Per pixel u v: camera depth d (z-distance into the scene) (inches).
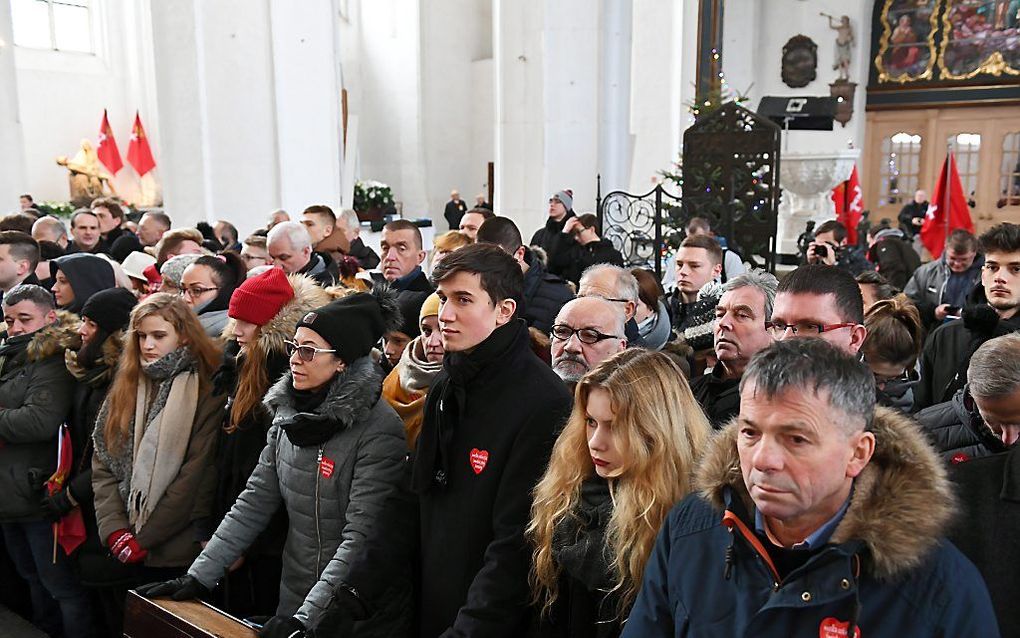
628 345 112.0
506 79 327.9
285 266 161.8
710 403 98.3
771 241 282.4
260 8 249.1
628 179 340.2
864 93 660.1
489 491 77.6
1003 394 74.2
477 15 802.8
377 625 83.1
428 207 786.8
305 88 257.9
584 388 71.7
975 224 644.1
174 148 251.4
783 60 658.8
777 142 278.1
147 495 109.6
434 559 80.4
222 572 94.7
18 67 626.5
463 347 78.9
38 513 125.7
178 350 113.7
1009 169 629.6
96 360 126.3
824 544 50.2
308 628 81.4
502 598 72.9
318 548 91.7
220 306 137.4
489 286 78.6
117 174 682.8
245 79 250.2
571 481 71.6
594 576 68.4
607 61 325.4
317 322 91.0
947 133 645.9
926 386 129.7
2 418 124.1
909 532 47.8
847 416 48.8
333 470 90.6
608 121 327.9
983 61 623.8
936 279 201.5
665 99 466.9
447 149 797.9
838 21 641.6
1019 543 68.4
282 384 95.9
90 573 118.8
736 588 53.0
